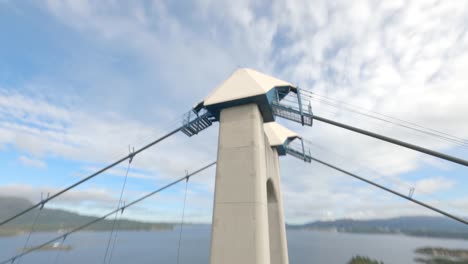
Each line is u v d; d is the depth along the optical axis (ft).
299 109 60.64
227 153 52.85
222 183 50.01
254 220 44.11
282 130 95.20
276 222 76.18
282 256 71.26
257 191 46.34
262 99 55.42
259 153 50.62
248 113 55.57
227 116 57.72
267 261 42.63
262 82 60.34
